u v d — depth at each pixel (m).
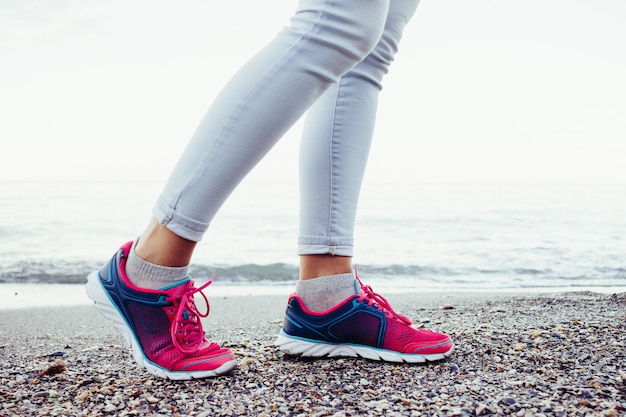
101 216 14.34
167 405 1.05
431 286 5.18
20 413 1.01
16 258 7.31
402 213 16.23
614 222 13.53
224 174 1.04
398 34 1.39
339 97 1.33
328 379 1.23
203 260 7.11
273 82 1.02
